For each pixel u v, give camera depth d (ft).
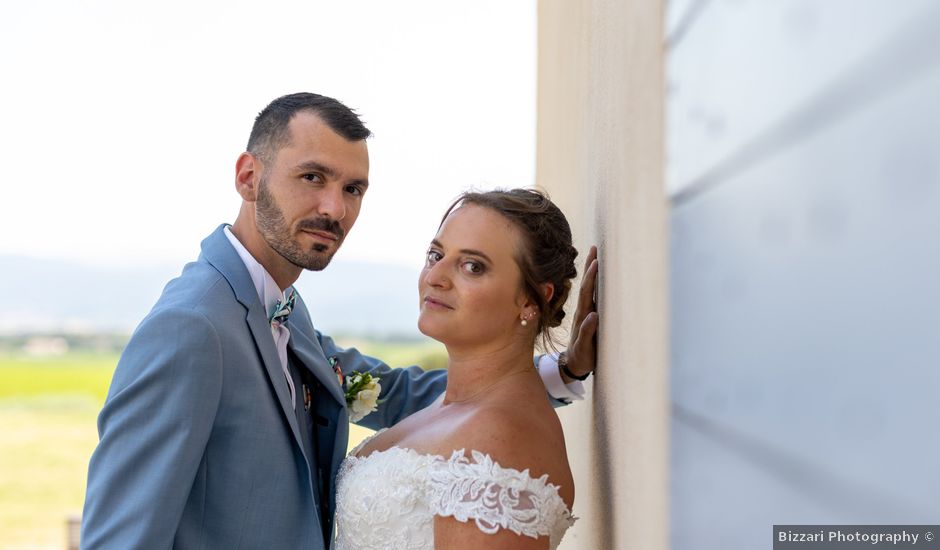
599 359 6.15
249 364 6.27
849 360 1.55
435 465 5.69
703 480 2.63
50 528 64.44
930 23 1.25
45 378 127.75
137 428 5.76
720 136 2.43
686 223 2.90
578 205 8.24
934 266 1.27
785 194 1.86
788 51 1.83
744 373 2.20
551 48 12.38
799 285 1.79
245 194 6.86
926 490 1.31
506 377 6.22
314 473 6.93
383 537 5.83
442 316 6.21
